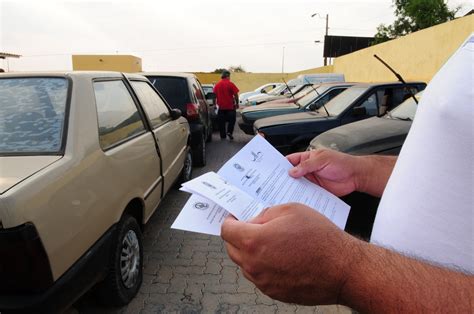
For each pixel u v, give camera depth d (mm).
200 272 3113
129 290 2637
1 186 1610
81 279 1939
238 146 9250
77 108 2289
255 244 664
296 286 649
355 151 3756
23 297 1679
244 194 918
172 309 2609
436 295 546
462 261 604
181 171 4836
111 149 2492
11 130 2150
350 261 612
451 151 613
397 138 3846
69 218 1855
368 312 598
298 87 12828
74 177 1961
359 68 18625
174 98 6250
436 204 632
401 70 14102
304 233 644
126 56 23469
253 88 31578
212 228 817
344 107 6102
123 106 3041
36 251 1610
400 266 590
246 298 2742
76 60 23484
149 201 3105
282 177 1076
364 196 2619
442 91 651
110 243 2316
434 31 11844
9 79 2502
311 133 5785
